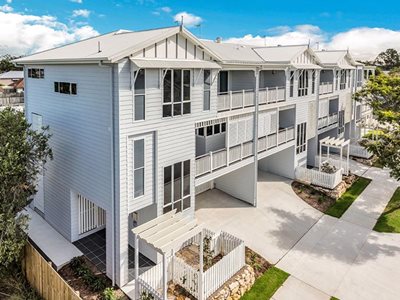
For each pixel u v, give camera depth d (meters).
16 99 32.25
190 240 14.74
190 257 13.98
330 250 15.90
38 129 17.03
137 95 12.54
